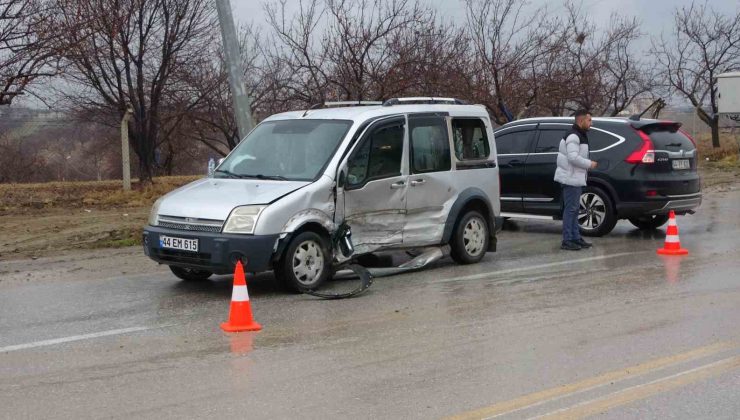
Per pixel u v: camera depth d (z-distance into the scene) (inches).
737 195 768.3
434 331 283.4
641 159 502.6
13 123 1253.1
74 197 751.1
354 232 362.9
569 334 278.1
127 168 813.2
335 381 228.7
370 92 737.6
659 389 221.8
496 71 821.2
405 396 215.9
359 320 299.9
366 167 366.9
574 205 467.5
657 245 483.2
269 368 241.1
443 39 801.6
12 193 779.4
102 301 336.2
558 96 866.8
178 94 987.9
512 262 427.8
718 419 199.9
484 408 206.8
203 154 1715.1
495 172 432.5
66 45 637.3
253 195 340.2
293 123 383.2
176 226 341.7
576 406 208.5
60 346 266.8
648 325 289.4
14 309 322.0
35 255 457.4
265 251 329.7
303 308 320.2
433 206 397.7
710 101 1334.9
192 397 215.5
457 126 415.2
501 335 277.3
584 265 415.8
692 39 1310.3
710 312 308.3
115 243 492.7
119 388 223.1
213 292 354.0
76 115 1073.5
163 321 301.1
